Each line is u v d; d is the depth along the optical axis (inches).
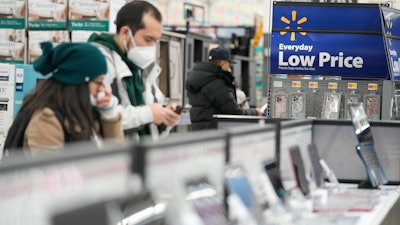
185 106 333.7
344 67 241.8
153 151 78.0
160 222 79.3
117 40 153.4
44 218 58.4
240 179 96.5
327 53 242.2
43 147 113.4
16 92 226.1
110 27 241.6
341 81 242.4
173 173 82.5
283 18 243.8
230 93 275.6
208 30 530.6
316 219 118.0
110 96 123.5
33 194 60.9
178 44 326.0
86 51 118.0
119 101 152.3
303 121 164.7
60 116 115.5
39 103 116.3
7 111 226.2
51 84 118.0
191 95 279.7
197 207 84.8
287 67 244.2
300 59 243.3
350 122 178.4
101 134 128.1
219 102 273.4
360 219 121.6
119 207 69.8
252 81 477.4
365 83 241.6
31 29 248.2
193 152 87.7
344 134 178.7
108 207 66.5
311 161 149.5
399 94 251.8
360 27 240.2
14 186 59.2
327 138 179.2
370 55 240.4
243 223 88.9
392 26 245.4
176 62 323.0
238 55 477.1
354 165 178.7
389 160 179.0
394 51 244.1
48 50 119.6
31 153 113.4
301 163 138.2
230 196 90.7
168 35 310.8
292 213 117.9
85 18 243.0
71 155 65.2
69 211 60.3
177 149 83.4
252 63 478.0
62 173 64.1
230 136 101.9
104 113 125.4
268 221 104.4
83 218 62.0
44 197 61.9
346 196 142.8
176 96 323.0
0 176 57.8
